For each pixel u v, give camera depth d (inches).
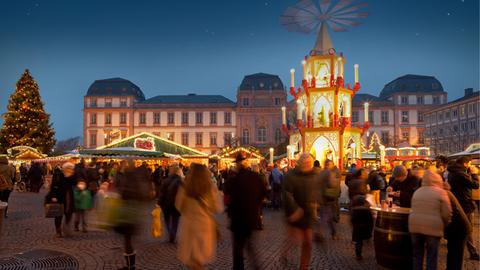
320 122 850.1
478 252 353.1
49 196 427.5
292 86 877.8
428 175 262.4
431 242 252.8
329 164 497.4
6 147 1747.0
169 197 394.9
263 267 311.1
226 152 1314.0
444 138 2817.4
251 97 3181.6
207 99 3388.3
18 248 375.9
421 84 3225.9
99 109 3228.3
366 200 339.0
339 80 816.9
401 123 3179.1
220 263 324.5
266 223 533.3
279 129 3152.1
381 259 302.7
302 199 283.3
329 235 438.6
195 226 246.5
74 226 484.1
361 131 873.5
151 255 349.7
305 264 283.0
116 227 294.7
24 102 1781.5
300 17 863.7
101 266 313.4
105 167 1004.6
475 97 2471.7
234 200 275.6
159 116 3250.5
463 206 325.1
